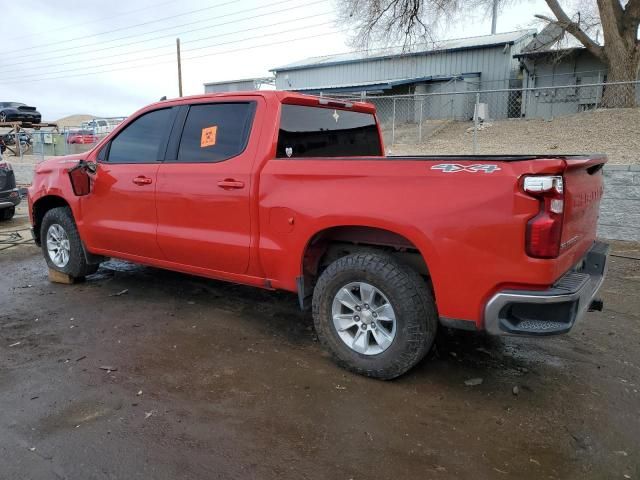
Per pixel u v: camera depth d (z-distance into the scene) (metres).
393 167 3.09
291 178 3.52
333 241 3.64
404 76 26.33
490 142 14.80
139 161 4.58
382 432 2.76
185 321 4.41
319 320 3.49
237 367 3.53
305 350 3.82
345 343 3.41
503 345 3.90
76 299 5.02
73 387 3.24
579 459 2.53
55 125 27.55
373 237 3.39
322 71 29.31
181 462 2.50
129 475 2.41
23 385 3.27
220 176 3.89
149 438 2.70
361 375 3.38
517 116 22.19
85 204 5.01
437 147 14.99
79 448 2.61
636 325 4.32
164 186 4.27
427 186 2.96
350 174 3.25
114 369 3.50
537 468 2.46
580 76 21.00
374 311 3.28
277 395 3.14
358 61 27.45
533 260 2.68
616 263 6.27
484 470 2.45
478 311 2.87
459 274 2.88
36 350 3.82
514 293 2.74
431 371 3.47
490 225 2.76
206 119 4.16
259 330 4.21
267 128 3.77
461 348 3.84
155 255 4.54
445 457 2.55
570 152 12.57
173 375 3.41
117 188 4.66
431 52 24.64
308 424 2.83
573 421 2.86
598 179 3.53
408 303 3.10
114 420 2.87
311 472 2.43
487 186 2.77
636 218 7.26
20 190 10.23
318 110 4.28
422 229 2.95
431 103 22.59
